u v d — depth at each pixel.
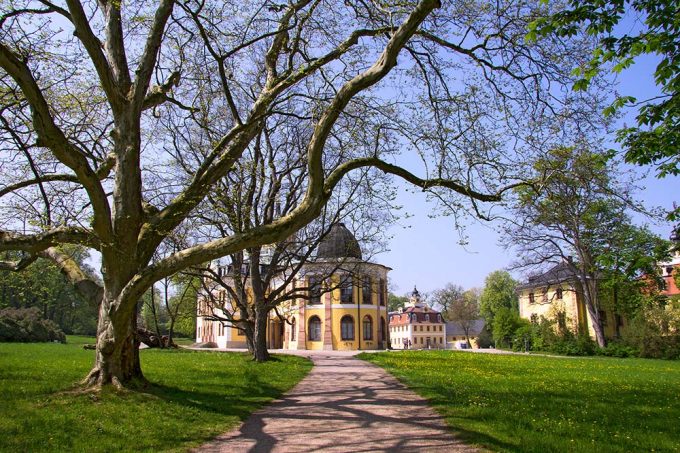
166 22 11.70
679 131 9.42
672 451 7.33
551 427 8.75
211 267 29.67
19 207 12.39
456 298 100.56
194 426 8.83
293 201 26.22
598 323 44.28
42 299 20.42
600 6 8.23
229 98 11.60
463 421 9.31
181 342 76.88
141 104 11.53
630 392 13.98
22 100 11.55
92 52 10.40
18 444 6.88
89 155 13.19
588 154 11.01
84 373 14.29
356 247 27.56
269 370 20.00
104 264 11.07
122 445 7.32
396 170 11.23
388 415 10.18
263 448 7.48
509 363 26.72
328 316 57.19
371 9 12.45
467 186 11.62
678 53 8.65
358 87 9.66
